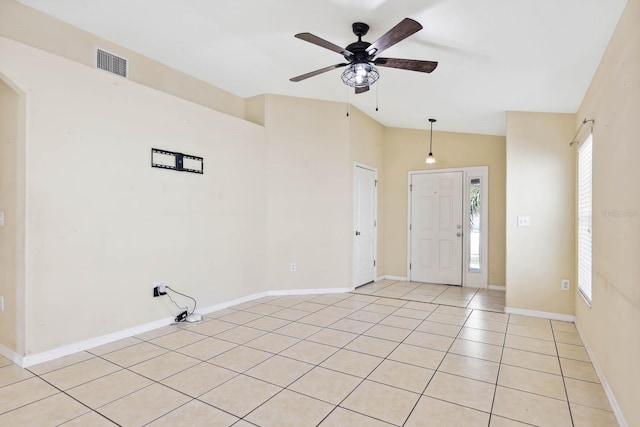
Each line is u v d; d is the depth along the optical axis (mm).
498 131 5391
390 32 2330
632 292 1868
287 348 3037
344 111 5195
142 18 2971
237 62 3793
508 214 4129
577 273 3715
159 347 3033
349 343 3164
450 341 3236
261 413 2057
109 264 3123
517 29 2475
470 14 2377
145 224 3410
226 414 2043
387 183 6312
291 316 3977
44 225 2703
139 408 2096
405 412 2078
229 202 4324
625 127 2029
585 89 3221
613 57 2312
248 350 2986
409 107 4801
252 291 4680
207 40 3316
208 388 2340
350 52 2773
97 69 3023
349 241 5250
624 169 2037
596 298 2729
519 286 4105
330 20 2760
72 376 2484
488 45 2750
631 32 1946
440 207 5961
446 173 5922
